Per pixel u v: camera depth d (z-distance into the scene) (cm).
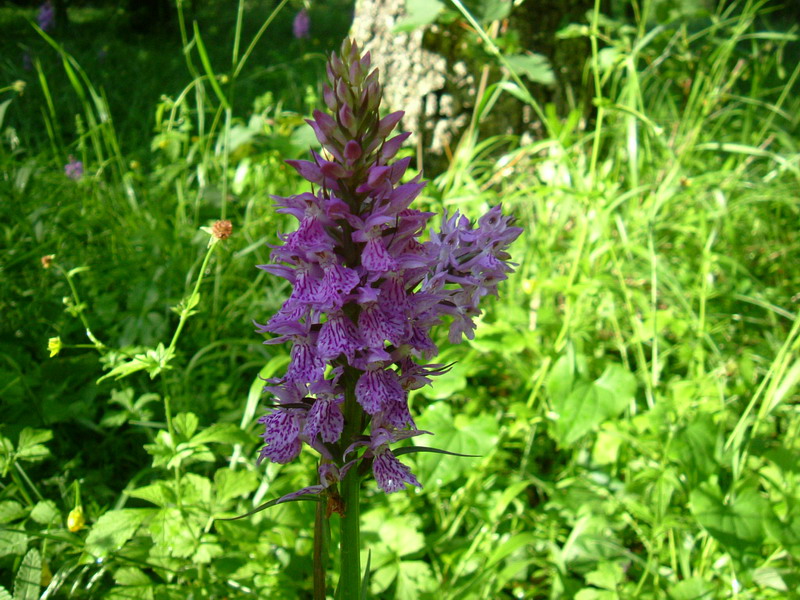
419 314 22
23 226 58
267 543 37
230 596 35
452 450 39
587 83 78
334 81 21
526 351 53
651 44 79
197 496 35
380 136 21
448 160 79
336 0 254
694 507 34
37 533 32
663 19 79
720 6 73
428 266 22
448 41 75
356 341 21
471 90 76
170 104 73
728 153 85
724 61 72
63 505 40
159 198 69
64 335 50
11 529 31
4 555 34
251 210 67
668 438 38
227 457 44
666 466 39
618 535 40
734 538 33
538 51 76
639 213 62
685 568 37
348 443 22
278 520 37
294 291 21
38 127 98
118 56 151
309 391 22
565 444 40
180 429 34
